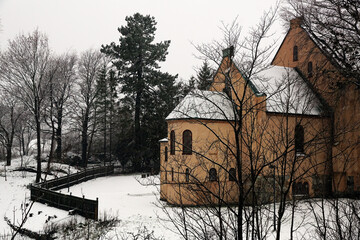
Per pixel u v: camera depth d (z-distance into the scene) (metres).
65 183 34.41
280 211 5.86
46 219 20.48
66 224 19.12
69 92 47.56
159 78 49.84
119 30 51.84
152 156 49.34
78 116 49.06
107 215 21.69
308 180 21.75
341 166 22.95
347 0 18.81
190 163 23.62
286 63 30.36
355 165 23.09
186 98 25.42
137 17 51.75
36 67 33.62
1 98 41.66
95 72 50.22
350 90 23.06
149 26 52.47
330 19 20.91
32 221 20.09
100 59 49.81
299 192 21.33
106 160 57.66
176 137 25.12
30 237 17.30
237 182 6.08
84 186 36.59
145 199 28.27
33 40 33.28
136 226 18.88
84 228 17.73
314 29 21.48
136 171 49.84
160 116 49.94
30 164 42.28
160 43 51.88
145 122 51.06
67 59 45.03
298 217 16.94
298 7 24.30
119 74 50.38
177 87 49.78
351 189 22.98
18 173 37.72
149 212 22.94
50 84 37.88
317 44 24.34
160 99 50.41
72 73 46.47
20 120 48.84
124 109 49.41
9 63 34.81
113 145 55.94
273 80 25.41
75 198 22.00
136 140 49.91
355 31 19.16
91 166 51.78
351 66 19.56
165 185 26.83
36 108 34.00
